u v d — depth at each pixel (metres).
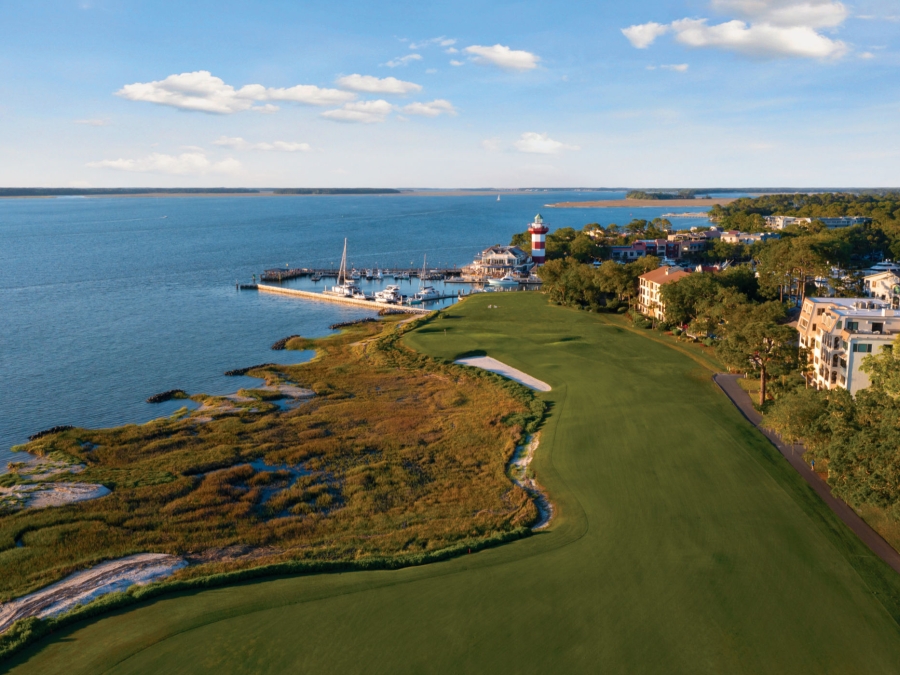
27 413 92.81
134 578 48.97
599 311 160.88
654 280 145.62
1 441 82.00
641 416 82.19
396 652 39.69
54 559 51.69
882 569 48.00
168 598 46.06
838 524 54.72
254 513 60.88
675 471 66.06
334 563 50.62
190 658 39.31
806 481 62.91
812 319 88.00
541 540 54.22
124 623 42.97
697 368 104.31
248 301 187.25
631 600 44.81
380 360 118.38
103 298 188.12
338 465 72.19
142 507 61.31
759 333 83.00
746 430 76.00
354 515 60.25
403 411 90.81
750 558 49.75
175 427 84.50
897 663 38.38
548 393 96.00
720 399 88.19
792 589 45.66
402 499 63.72
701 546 51.78
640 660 38.78
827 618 42.47
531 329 139.62
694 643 40.25
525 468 71.00
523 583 47.28
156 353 126.94
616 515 57.88
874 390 58.69
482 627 42.03
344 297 189.00
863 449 51.00
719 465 66.75
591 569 49.03
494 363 113.62
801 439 63.41
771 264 144.62
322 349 130.50
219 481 66.75
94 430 83.75
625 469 67.44
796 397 62.88
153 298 189.50
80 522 57.69
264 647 40.25
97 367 116.56
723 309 110.06
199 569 49.78
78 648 40.38
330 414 89.81
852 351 73.31
